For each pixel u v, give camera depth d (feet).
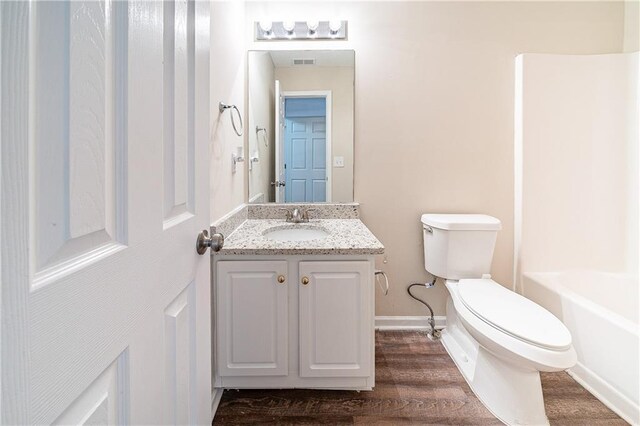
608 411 5.03
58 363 1.28
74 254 1.38
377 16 7.18
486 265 6.49
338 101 7.25
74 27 1.34
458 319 6.62
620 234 6.97
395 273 7.43
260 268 4.95
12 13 1.09
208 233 3.00
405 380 5.70
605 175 7.00
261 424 4.75
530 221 7.09
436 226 6.63
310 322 5.01
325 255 4.96
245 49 7.16
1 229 1.08
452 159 7.29
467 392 5.39
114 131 1.65
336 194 7.34
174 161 2.33
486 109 7.24
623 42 7.13
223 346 5.01
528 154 7.04
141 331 1.91
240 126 6.63
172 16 2.29
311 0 7.16
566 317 5.95
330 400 5.22
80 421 1.42
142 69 1.86
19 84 1.12
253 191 7.23
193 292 2.74
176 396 2.39
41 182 1.22
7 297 1.09
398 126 7.27
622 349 4.97
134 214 1.82
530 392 4.75
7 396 1.09
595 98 6.98
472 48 7.18
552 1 7.09
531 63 6.96
